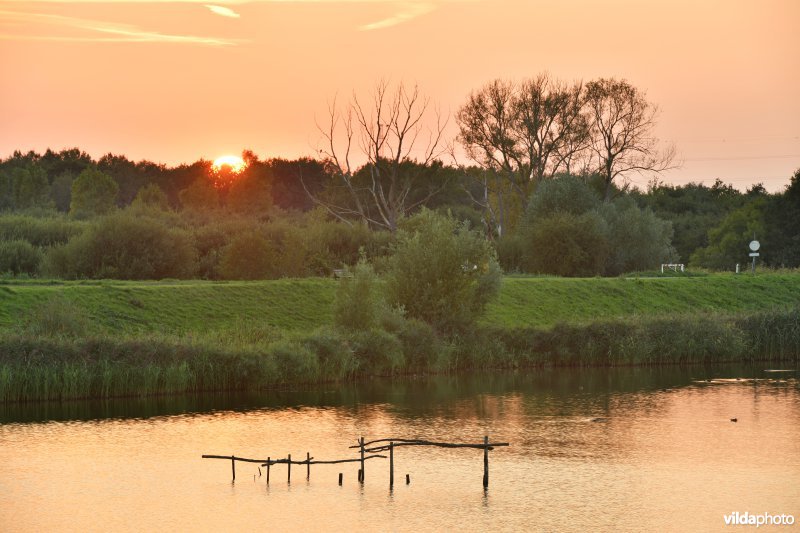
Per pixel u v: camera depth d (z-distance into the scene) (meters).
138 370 46.41
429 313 59.19
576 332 59.81
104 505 29.45
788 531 27.27
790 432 39.66
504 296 69.81
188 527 27.48
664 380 54.16
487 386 51.59
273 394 48.38
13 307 50.91
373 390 50.00
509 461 34.91
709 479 32.50
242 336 52.53
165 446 36.78
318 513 28.77
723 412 44.16
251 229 82.25
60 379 44.81
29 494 30.58
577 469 33.84
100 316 52.47
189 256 72.25
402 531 27.09
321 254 79.12
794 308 66.00
